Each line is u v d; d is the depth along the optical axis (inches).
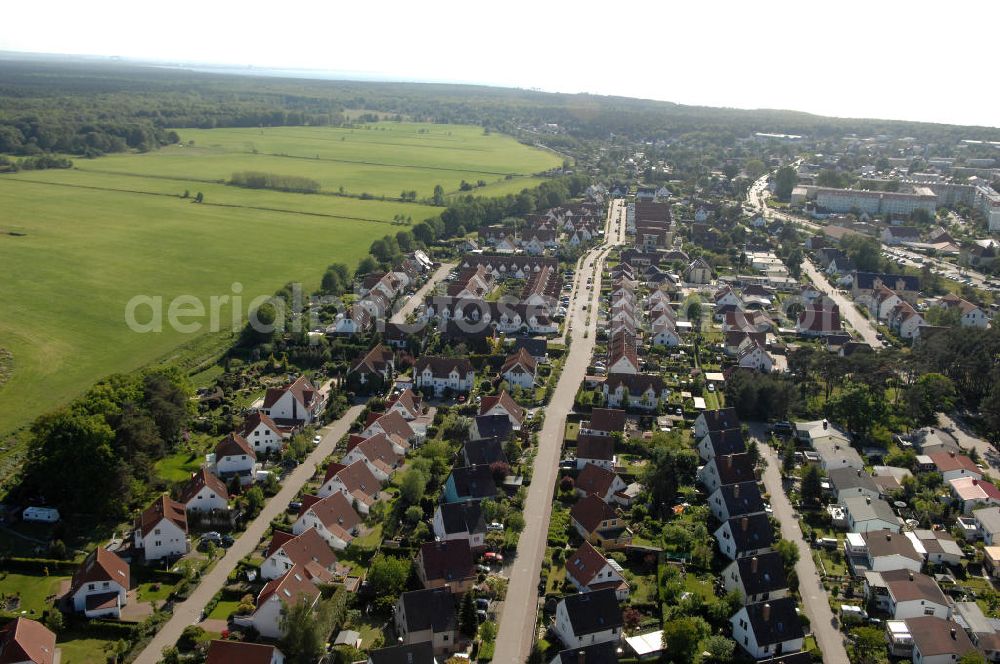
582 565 5339.6
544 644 4790.8
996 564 5565.9
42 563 5393.7
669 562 5629.9
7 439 7185.0
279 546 5364.2
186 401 7460.6
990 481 6796.3
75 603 4972.9
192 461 6934.1
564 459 7052.2
